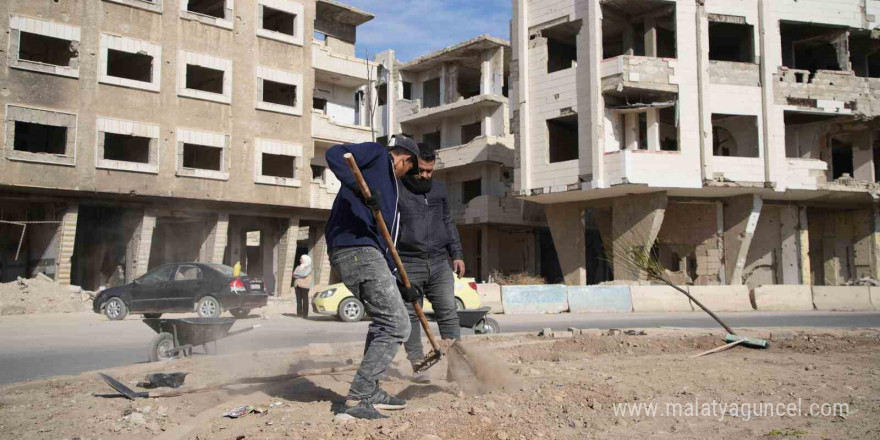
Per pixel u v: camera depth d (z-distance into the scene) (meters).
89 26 24.06
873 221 30.25
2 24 22.28
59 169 23.19
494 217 35.19
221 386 5.35
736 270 27.77
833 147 32.50
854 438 3.68
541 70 28.11
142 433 3.92
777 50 27.17
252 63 28.36
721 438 3.73
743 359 6.97
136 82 25.08
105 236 26.11
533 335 9.69
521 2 28.75
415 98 41.38
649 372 5.96
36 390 5.29
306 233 42.81
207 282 16.58
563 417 4.17
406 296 4.49
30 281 21.19
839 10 28.03
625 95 26.59
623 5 26.80
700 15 26.47
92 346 10.27
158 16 25.75
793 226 29.39
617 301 21.41
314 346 7.63
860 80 28.17
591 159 26.05
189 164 29.61
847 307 22.80
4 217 24.78
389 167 4.42
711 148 26.00
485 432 3.76
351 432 3.69
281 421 4.05
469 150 36.22
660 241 29.88
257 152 28.19
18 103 22.45
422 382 5.59
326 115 30.98
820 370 6.05
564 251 29.55
